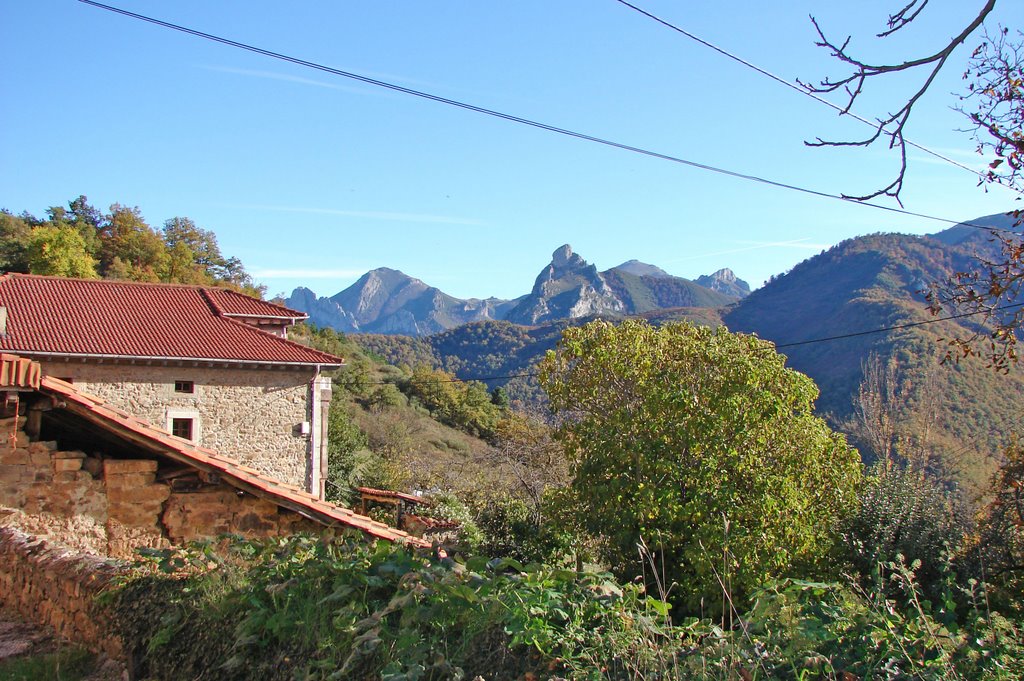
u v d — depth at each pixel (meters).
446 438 50.59
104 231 65.38
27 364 7.86
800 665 3.45
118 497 8.62
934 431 19.80
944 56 4.22
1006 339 7.13
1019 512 12.14
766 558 12.00
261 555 5.66
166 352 20.77
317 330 67.81
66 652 5.51
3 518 8.05
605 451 13.47
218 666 4.47
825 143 4.75
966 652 3.50
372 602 4.29
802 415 13.89
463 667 3.67
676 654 3.62
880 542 12.33
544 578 4.08
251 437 22.22
